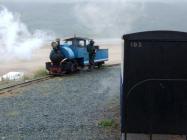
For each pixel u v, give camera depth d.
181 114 8.96
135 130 9.12
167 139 9.76
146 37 8.88
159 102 8.98
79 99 17.44
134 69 8.97
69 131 11.73
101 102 16.66
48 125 12.54
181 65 8.85
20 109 15.32
